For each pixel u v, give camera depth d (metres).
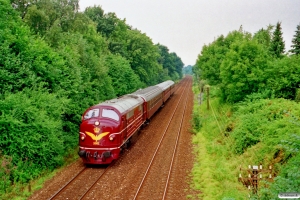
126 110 18.20
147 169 15.26
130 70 39.78
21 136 13.60
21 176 13.02
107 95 29.38
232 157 16.83
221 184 13.52
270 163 13.66
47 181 13.48
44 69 16.89
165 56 104.06
